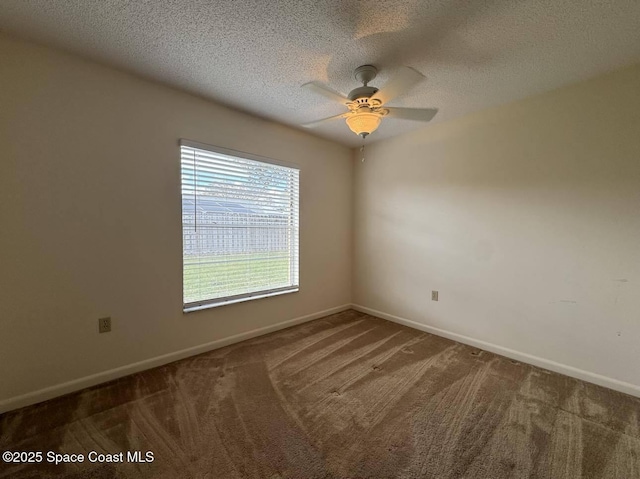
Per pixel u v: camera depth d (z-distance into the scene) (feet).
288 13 4.77
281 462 4.48
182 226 7.74
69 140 6.04
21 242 5.63
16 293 5.62
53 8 4.67
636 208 6.33
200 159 8.04
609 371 6.72
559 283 7.39
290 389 6.46
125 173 6.75
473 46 5.60
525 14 4.76
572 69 6.38
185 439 4.91
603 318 6.79
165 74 6.72
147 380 6.75
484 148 8.59
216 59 6.12
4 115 5.38
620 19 4.83
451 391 6.46
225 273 8.75
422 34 5.27
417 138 10.28
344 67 6.38
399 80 5.17
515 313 8.12
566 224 7.23
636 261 6.37
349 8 4.65
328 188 11.64
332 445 4.83
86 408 5.70
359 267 12.54
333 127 10.09
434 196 9.86
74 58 6.02
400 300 11.00
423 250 10.23
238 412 5.63
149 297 7.25
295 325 10.66
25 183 5.62
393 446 4.83
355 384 6.70
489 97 7.73
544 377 7.13
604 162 6.66
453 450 4.77
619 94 6.42
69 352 6.21
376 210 11.77
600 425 5.40
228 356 8.08
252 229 9.36
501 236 8.34
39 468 4.31
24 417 5.40
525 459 4.61
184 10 4.72
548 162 7.44
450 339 9.49
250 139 9.00
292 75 6.73
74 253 6.19
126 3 4.57
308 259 11.06
